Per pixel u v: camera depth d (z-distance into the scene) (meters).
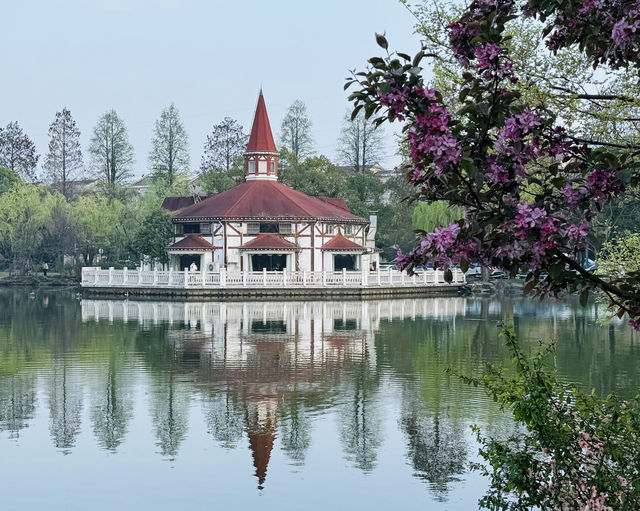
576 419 10.38
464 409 25.05
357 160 118.81
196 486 18.31
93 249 99.31
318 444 21.45
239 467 19.61
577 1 6.89
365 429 22.88
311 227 83.44
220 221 81.88
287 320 52.47
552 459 10.34
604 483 9.65
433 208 84.44
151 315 56.25
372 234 92.12
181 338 42.84
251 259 83.06
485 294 80.00
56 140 119.31
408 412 24.78
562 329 45.78
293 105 121.50
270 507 16.78
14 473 19.17
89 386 29.30
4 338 42.94
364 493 17.61
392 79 6.50
